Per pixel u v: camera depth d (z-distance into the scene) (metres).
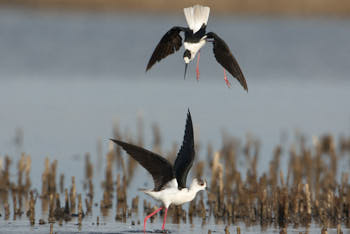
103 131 19.05
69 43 38.47
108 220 10.99
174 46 8.30
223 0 51.09
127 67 32.44
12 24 44.25
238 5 51.31
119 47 37.78
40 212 11.51
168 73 31.23
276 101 24.72
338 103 24.41
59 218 11.07
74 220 10.97
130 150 8.46
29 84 27.03
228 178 13.19
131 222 10.91
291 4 51.16
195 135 17.48
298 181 12.61
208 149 16.28
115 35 42.47
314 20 50.78
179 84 28.25
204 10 7.94
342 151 17.80
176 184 9.40
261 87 27.97
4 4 53.56
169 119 20.98
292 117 21.75
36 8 53.91
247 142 17.08
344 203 11.66
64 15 51.28
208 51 36.00
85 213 11.47
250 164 15.50
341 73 31.86
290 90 27.23
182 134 18.84
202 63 33.53
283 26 48.25
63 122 20.09
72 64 32.53
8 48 35.91
